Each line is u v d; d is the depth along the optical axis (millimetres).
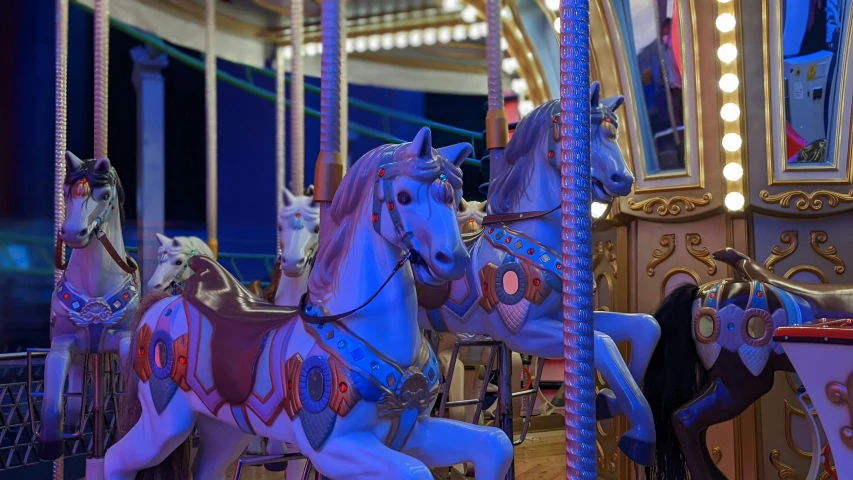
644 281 3393
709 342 2525
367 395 1554
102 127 3641
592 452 1214
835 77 2965
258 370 1730
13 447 3820
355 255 1661
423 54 7672
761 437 3033
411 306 1663
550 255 2416
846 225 3014
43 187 7980
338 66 2082
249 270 9125
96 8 3613
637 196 3385
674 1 3176
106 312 2953
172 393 1908
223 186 9367
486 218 2631
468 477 3812
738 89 3057
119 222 3115
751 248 3119
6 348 7211
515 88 5586
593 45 3512
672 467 2541
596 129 2365
